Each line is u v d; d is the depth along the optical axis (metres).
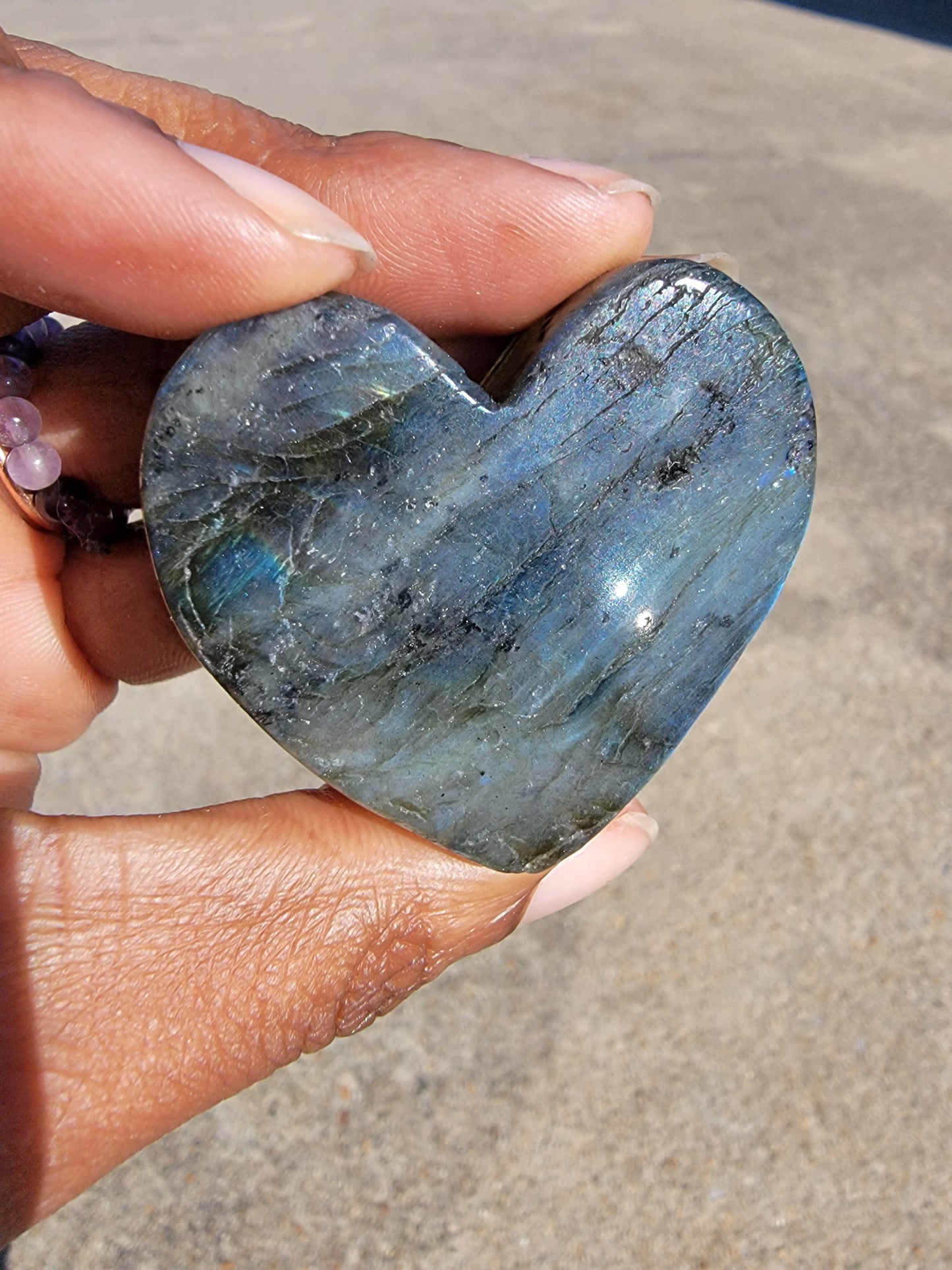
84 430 0.10
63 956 0.08
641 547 0.09
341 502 0.08
